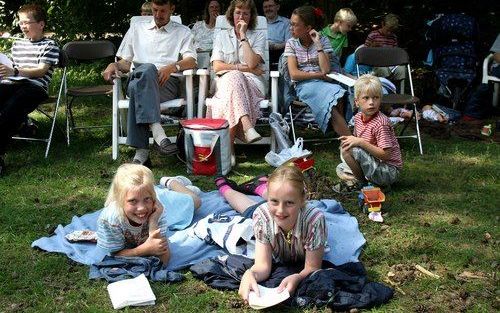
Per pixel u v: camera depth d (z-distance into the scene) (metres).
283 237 3.65
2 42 11.62
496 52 7.51
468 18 8.15
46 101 6.19
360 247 4.13
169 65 6.07
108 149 6.34
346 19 7.49
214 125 5.60
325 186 5.29
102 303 3.52
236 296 3.57
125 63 6.42
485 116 7.53
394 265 3.95
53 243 4.19
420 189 5.25
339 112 6.12
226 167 5.67
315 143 6.55
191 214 4.54
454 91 7.90
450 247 4.17
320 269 3.62
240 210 4.66
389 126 5.05
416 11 10.02
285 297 3.36
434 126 7.17
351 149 5.07
